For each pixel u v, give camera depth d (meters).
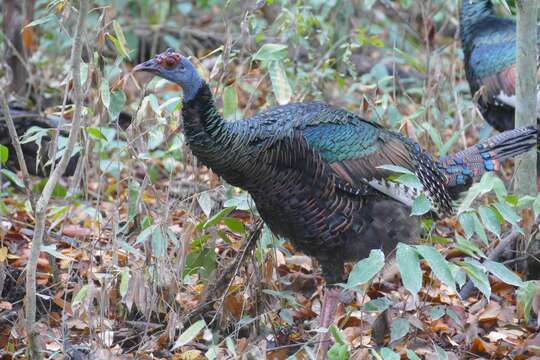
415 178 7.73
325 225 8.54
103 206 11.03
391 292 9.80
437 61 13.29
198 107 8.02
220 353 8.28
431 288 9.84
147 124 9.97
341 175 8.47
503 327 9.34
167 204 8.57
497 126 12.31
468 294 9.89
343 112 8.80
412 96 14.87
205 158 8.21
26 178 8.03
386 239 8.66
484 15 12.43
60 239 9.66
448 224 11.40
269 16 14.35
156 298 8.59
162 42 16.66
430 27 12.88
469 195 7.71
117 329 8.86
